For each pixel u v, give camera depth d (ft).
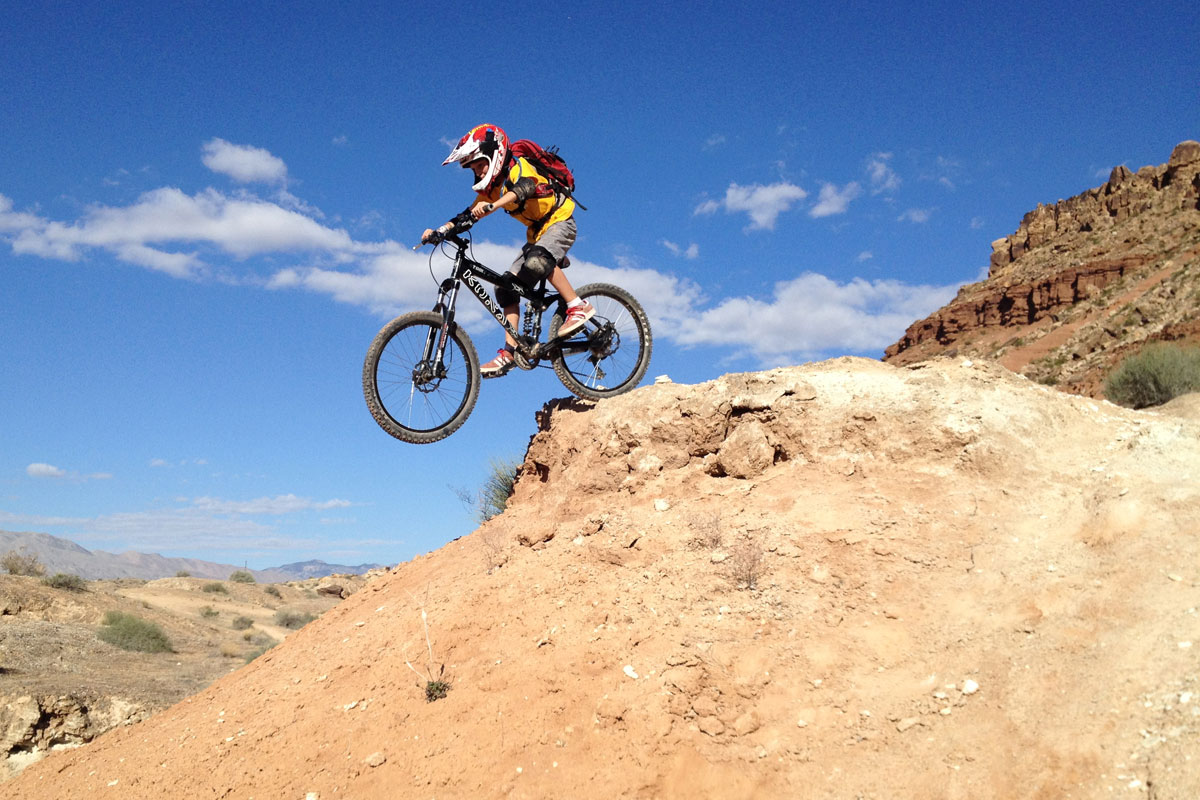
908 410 21.88
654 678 16.65
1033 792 12.27
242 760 18.22
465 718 17.17
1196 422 19.70
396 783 16.08
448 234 21.62
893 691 15.03
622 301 25.16
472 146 21.74
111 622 86.63
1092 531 17.25
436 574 25.49
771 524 20.02
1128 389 49.44
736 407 23.47
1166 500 17.21
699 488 22.75
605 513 22.95
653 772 14.85
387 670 19.63
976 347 326.03
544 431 27.99
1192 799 10.89
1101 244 334.85
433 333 22.26
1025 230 416.87
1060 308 309.01
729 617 17.70
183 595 145.18
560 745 15.85
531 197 22.39
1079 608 15.34
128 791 18.71
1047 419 21.59
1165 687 12.89
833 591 17.61
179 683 60.18
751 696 15.79
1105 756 12.29
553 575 21.18
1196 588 14.69
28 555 117.91
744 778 14.35
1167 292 204.23
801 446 22.48
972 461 20.31
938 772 13.19
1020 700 13.91
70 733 39.40
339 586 180.24
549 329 23.98
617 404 25.34
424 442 22.03
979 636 15.60
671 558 20.13
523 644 18.90
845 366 25.99
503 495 34.65
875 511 19.53
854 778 13.65
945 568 17.57
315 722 18.62
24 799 20.59
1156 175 358.64
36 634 70.64
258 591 164.25
